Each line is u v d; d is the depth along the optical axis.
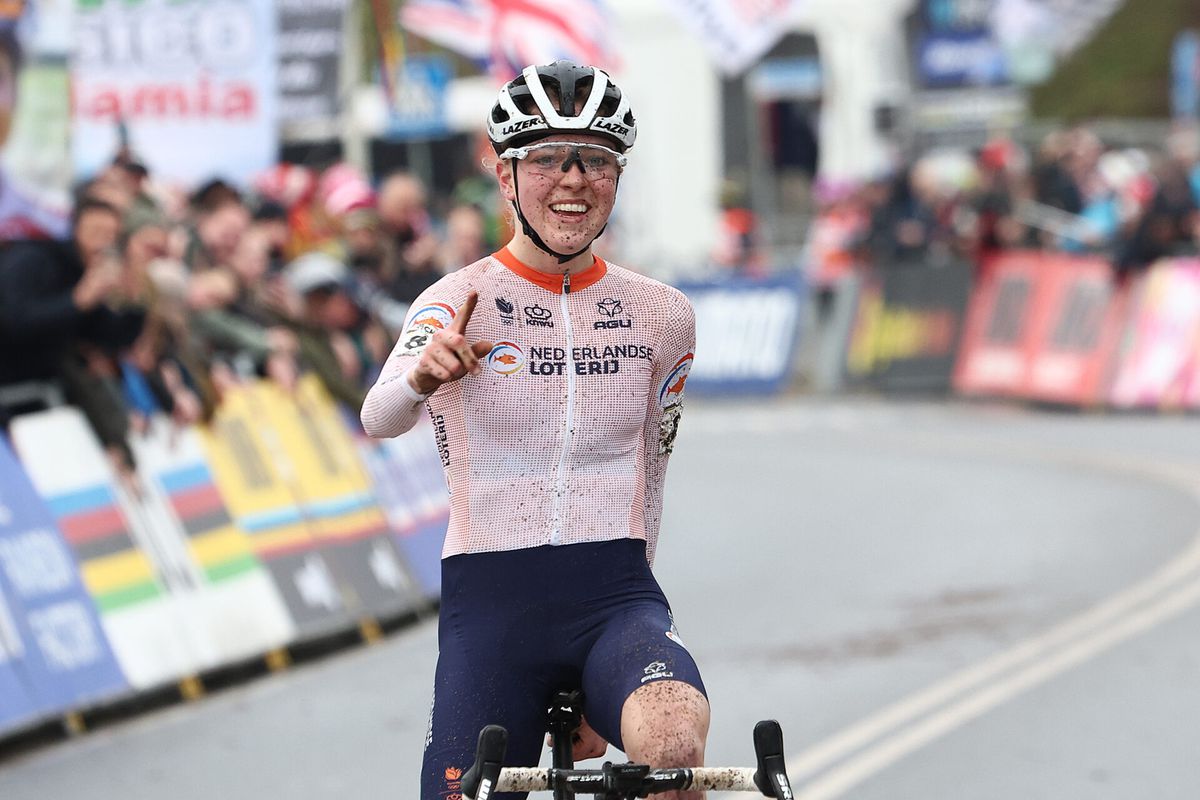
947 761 20.67
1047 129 79.19
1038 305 56.56
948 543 34.62
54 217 28.45
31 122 28.28
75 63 29.11
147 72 34.25
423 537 32.12
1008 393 56.66
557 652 12.47
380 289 34.94
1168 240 54.25
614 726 11.97
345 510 30.05
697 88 72.25
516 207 12.51
